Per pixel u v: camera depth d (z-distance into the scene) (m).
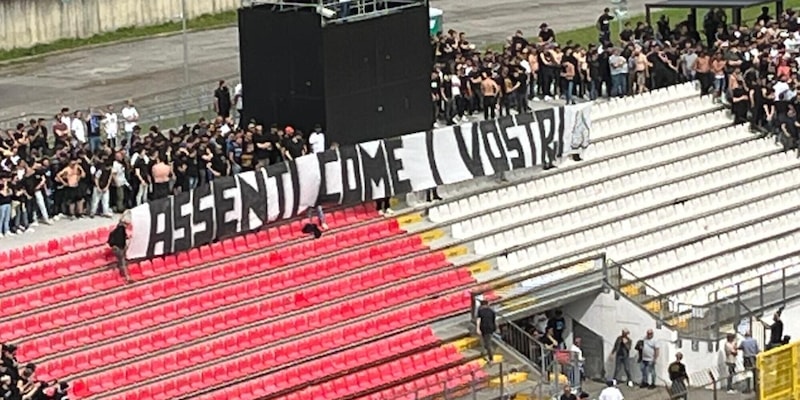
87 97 90.81
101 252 69.12
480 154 77.19
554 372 68.19
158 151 71.56
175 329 67.31
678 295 76.06
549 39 86.06
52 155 74.25
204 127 74.06
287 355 67.75
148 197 72.00
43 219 71.50
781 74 86.00
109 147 73.88
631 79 85.25
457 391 67.31
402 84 75.62
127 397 64.12
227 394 65.38
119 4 106.81
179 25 109.00
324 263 72.12
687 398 68.69
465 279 73.44
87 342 65.88
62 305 66.94
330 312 70.06
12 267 67.69
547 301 72.06
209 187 70.62
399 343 69.50
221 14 111.00
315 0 75.00
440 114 81.12
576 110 79.88
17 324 65.75
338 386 67.25
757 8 105.50
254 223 71.88
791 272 79.00
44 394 61.34
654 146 83.06
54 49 103.12
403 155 75.19
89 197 72.06
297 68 73.81
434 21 93.19
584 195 79.50
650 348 71.44
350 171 73.88
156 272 69.31
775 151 85.19
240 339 67.75
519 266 74.94
